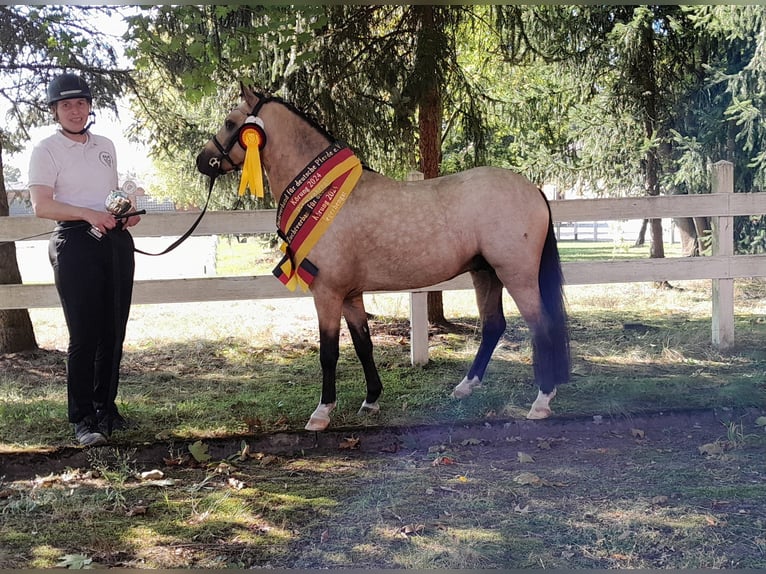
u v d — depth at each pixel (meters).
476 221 4.25
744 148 8.85
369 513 3.18
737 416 4.38
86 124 4.06
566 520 3.06
